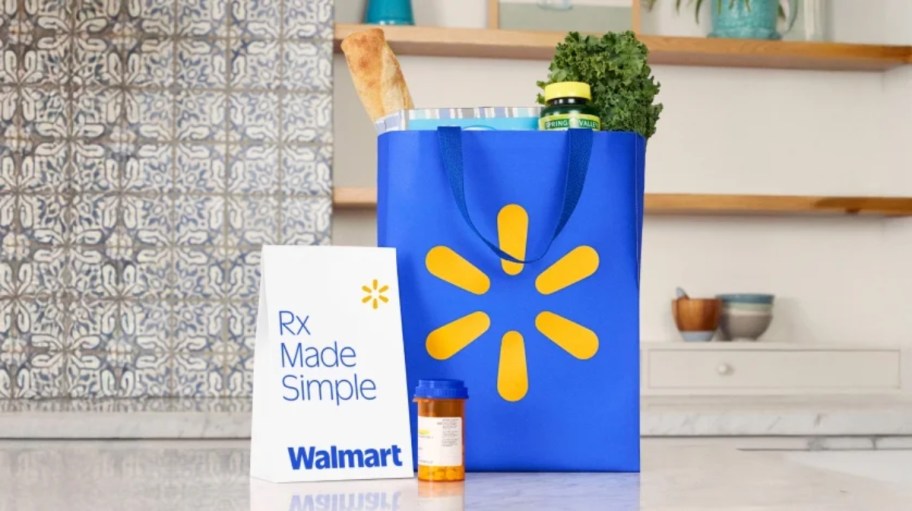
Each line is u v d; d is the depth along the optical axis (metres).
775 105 3.42
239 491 0.88
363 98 1.29
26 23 2.90
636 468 1.02
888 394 3.20
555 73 1.09
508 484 0.93
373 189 2.97
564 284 1.03
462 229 1.02
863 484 0.94
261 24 2.95
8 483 0.95
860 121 3.45
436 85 3.25
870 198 3.20
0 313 2.87
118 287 2.90
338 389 0.96
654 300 3.34
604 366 1.03
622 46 1.09
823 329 3.41
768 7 3.24
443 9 3.28
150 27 2.92
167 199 2.92
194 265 2.92
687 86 3.38
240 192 2.93
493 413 1.01
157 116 2.92
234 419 2.33
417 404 0.98
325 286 0.98
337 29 2.99
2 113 2.89
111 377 2.88
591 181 1.03
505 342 1.02
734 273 3.38
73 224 2.89
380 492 0.88
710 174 3.38
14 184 2.88
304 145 2.95
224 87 2.94
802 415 2.58
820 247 3.42
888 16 3.43
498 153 1.02
